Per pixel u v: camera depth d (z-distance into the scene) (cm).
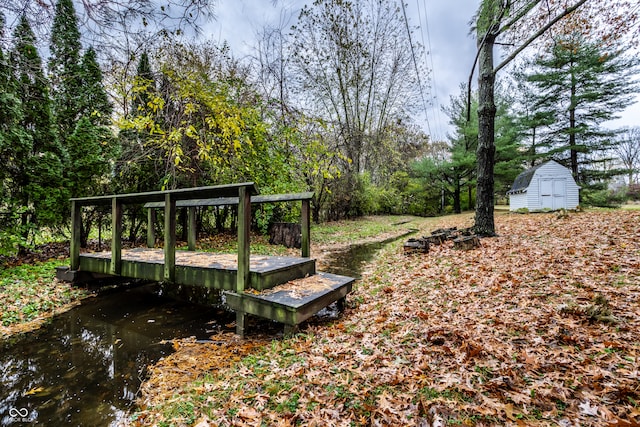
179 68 652
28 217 599
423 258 580
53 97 654
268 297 286
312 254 746
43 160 586
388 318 311
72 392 218
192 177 750
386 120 1594
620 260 393
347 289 354
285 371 219
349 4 1282
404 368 209
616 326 230
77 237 468
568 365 190
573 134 1492
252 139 763
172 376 231
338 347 252
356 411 171
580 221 777
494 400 166
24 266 534
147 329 328
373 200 1833
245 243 296
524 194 1329
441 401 171
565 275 366
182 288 468
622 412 147
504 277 388
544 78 1456
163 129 659
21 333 320
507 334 241
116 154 691
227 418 174
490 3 545
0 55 418
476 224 708
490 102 678
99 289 471
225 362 248
